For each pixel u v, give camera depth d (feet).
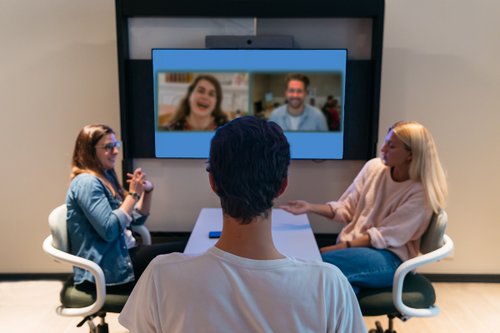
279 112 9.84
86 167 7.04
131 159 10.15
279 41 9.55
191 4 9.24
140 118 9.99
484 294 10.30
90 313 6.34
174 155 10.05
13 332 8.76
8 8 9.89
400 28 9.92
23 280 10.87
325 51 9.58
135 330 2.81
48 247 6.36
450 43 9.96
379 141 10.37
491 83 10.10
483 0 9.77
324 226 10.62
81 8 9.90
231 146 2.55
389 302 6.31
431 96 10.18
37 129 10.37
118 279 6.56
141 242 9.25
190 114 9.87
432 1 9.80
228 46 9.57
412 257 6.82
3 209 10.70
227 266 2.59
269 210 2.62
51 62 10.11
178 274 2.62
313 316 2.56
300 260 2.72
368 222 7.17
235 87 9.76
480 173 10.48
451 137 10.34
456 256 10.84
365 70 9.74
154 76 9.72
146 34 9.86
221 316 2.54
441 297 10.16
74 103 10.27
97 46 10.03
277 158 2.58
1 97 10.22
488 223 10.67
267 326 2.53
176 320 2.58
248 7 9.24
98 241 6.59
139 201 8.16
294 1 9.19
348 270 6.42
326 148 9.96
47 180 10.60
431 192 6.54
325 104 9.77
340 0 9.17
